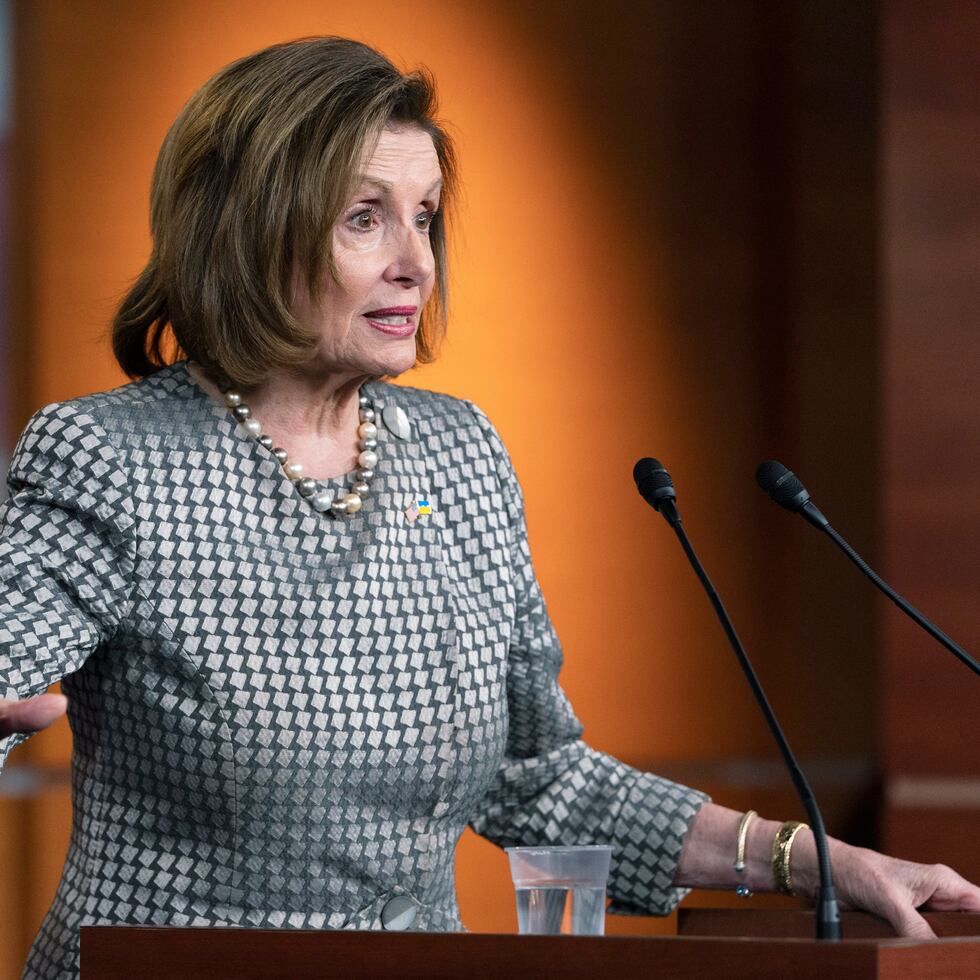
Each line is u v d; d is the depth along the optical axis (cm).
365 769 652
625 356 1748
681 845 711
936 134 1736
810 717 1736
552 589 1714
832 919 498
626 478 1741
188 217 678
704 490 1753
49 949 651
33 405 1606
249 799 634
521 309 1725
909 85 1738
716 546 1750
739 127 1781
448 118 1711
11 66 1620
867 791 1706
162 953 514
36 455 645
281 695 641
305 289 665
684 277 1766
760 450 1762
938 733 1711
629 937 452
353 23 1688
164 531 644
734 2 1780
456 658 684
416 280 677
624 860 720
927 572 1725
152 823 643
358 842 652
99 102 1633
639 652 1725
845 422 1758
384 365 677
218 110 673
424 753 667
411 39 1705
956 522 1725
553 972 459
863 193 1764
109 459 643
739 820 709
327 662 653
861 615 1744
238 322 666
